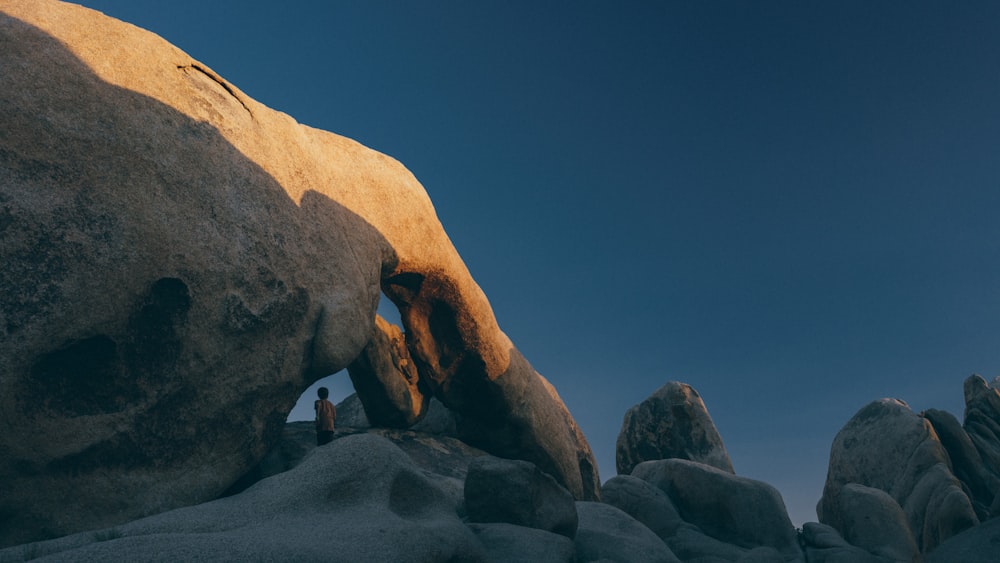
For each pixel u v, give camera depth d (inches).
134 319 326.3
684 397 865.5
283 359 394.6
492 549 351.3
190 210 352.8
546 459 660.1
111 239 318.0
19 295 290.7
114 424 320.2
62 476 305.1
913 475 682.2
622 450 879.1
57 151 311.0
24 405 293.6
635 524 471.5
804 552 517.0
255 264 380.5
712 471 560.1
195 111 378.0
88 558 215.9
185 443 348.8
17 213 293.7
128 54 358.3
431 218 558.6
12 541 289.7
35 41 321.7
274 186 409.4
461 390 623.8
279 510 299.3
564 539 386.0
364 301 454.3
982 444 715.4
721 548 500.4
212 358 357.7
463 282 586.9
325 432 453.1
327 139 501.0
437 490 358.0
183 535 240.7
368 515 302.0
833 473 776.9
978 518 641.0
